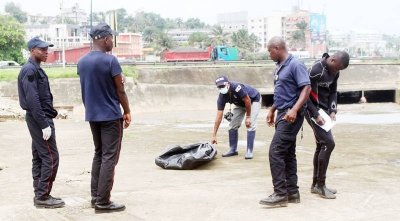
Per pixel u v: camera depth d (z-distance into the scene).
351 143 11.57
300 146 10.95
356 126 16.08
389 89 32.56
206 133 14.09
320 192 6.08
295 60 5.48
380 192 6.33
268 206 5.59
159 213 5.41
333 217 5.20
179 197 6.12
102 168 5.39
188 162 7.98
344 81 35.91
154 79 29.92
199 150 8.17
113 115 5.32
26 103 5.47
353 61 44.59
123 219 5.19
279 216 5.24
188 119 20.62
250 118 8.96
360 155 9.64
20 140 12.02
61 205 5.66
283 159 5.59
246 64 37.22
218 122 8.95
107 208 5.43
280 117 5.55
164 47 127.12
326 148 5.90
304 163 8.64
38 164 5.71
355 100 34.34
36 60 5.49
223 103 8.95
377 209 5.51
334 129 15.07
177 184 6.94
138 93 25.61
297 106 5.35
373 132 14.13
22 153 10.07
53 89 23.28
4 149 10.59
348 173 7.66
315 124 5.84
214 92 28.16
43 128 5.41
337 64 5.65
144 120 20.11
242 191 6.42
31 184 7.02
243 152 10.01
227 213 5.38
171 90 26.86
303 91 5.38
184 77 30.88
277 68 5.62
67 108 22.20
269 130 14.99
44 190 5.58
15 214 5.32
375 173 7.67
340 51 5.68
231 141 9.48
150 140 12.26
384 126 16.03
